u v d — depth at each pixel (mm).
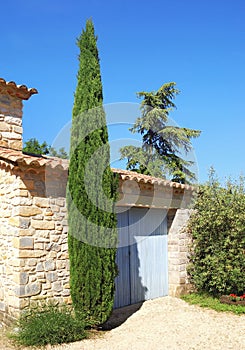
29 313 6879
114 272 7402
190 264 11070
